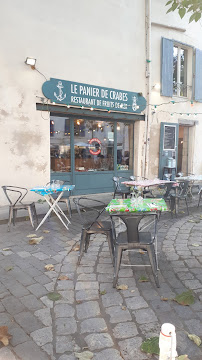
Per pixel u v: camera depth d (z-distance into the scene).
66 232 4.61
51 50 6.45
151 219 5.40
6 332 2.06
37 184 6.50
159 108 8.73
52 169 7.11
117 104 7.62
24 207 4.82
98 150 7.90
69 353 1.89
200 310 2.37
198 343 1.94
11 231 4.66
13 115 6.05
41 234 4.50
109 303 2.50
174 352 1.46
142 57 8.16
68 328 2.14
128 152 8.53
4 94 5.90
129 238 2.83
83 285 2.83
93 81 7.22
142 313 2.33
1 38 5.77
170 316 2.29
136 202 3.49
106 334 2.07
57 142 7.12
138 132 8.38
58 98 6.58
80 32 6.87
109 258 3.53
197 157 10.19
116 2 7.45
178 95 9.35
